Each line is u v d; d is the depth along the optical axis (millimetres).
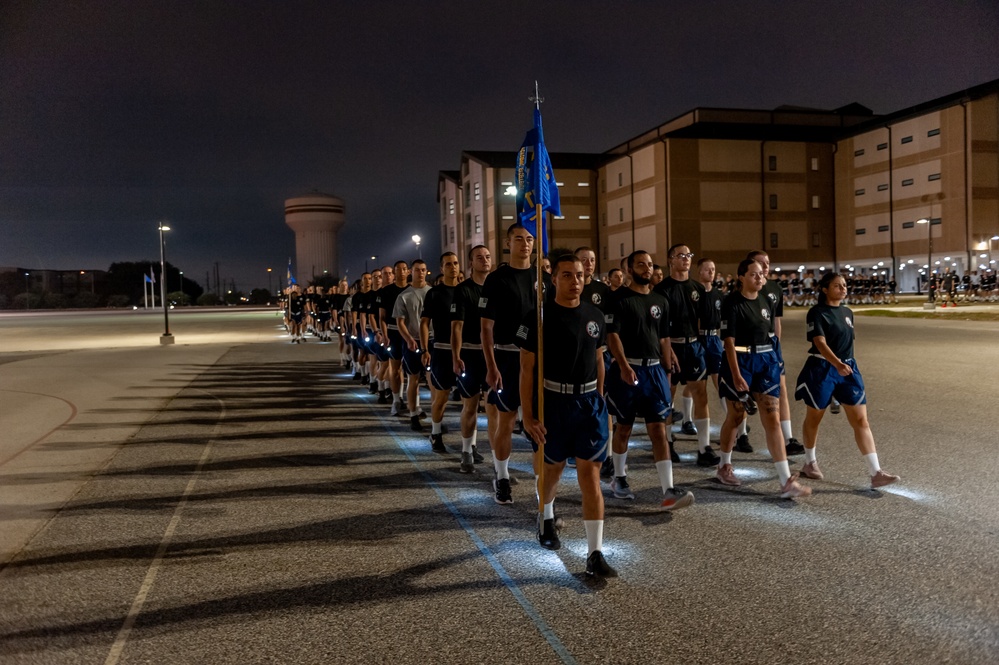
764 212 48000
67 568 4688
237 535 5309
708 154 46500
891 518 5379
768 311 6199
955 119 42281
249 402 11820
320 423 9914
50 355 21125
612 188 52562
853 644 3514
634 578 4383
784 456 6004
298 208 96750
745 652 3455
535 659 3430
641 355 5824
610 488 6422
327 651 3543
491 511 5852
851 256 49188
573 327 4523
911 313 30625
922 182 44344
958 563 4484
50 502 6188
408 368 9258
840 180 49781
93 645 3648
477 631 3729
